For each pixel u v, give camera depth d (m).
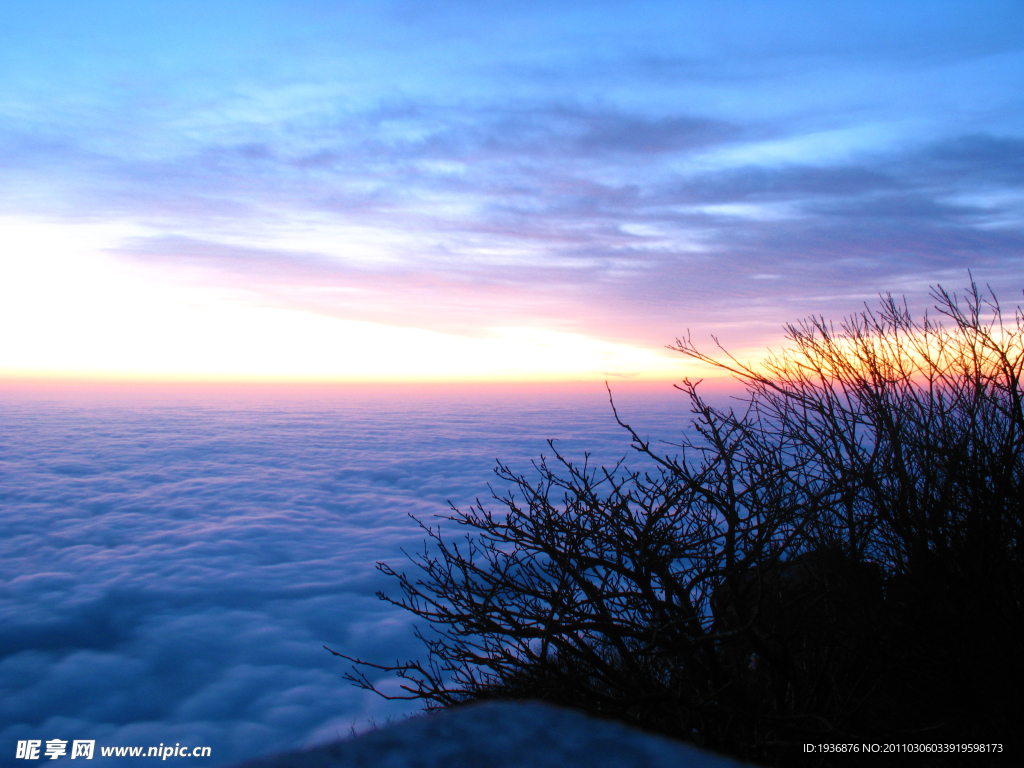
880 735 2.67
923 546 2.68
